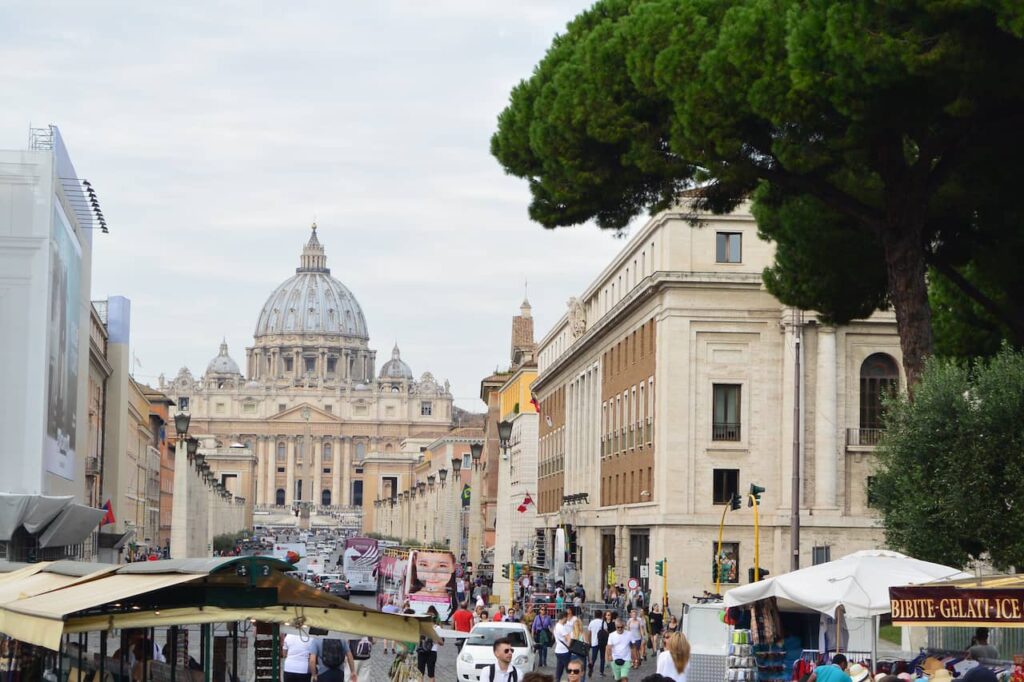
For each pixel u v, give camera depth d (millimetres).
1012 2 34406
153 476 188750
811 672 34281
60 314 78875
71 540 79125
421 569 98938
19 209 73500
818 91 38281
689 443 87250
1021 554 42656
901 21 37594
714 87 40562
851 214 45188
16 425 73000
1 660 31078
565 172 45312
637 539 96562
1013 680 31047
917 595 26703
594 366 115750
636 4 46000
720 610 47062
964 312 53062
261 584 22344
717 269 88000
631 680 57969
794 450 71875
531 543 150875
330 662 35531
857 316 49969
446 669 63281
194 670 30953
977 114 40500
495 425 190875
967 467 43000
